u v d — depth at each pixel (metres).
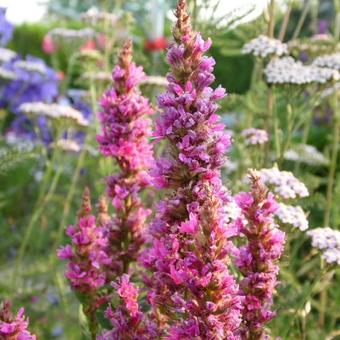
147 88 0.70
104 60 0.91
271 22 0.67
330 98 0.79
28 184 1.19
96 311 0.38
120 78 0.39
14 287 0.74
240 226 0.32
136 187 0.40
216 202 0.26
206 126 0.28
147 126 0.40
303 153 0.71
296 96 0.61
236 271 0.42
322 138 1.08
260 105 0.74
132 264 0.43
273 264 0.32
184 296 0.30
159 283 0.31
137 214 0.40
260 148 0.63
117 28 0.90
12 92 1.25
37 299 0.72
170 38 0.30
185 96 0.28
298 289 0.56
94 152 0.85
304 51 0.76
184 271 0.26
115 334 0.31
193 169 0.29
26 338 0.27
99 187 0.69
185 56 0.29
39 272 0.75
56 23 2.21
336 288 0.69
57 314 0.70
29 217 1.08
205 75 0.29
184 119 0.28
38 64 1.17
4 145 1.20
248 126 0.72
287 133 0.60
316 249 0.46
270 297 0.31
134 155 0.39
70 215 0.98
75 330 0.69
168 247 0.29
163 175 0.29
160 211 0.30
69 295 0.71
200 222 0.26
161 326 0.31
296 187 0.50
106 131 0.39
